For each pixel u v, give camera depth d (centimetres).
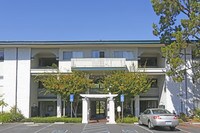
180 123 2859
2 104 3338
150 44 3550
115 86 3247
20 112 3544
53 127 2441
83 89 3300
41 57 3950
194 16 2906
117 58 3550
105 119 3462
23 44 3578
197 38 3062
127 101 3378
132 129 2242
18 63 3647
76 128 2342
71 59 3538
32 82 3731
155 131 2095
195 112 3350
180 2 3186
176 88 3578
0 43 3569
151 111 2308
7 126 2573
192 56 3556
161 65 3709
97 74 3688
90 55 3678
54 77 3344
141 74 3356
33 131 2127
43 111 3950
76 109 3403
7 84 3622
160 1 3209
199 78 3444
